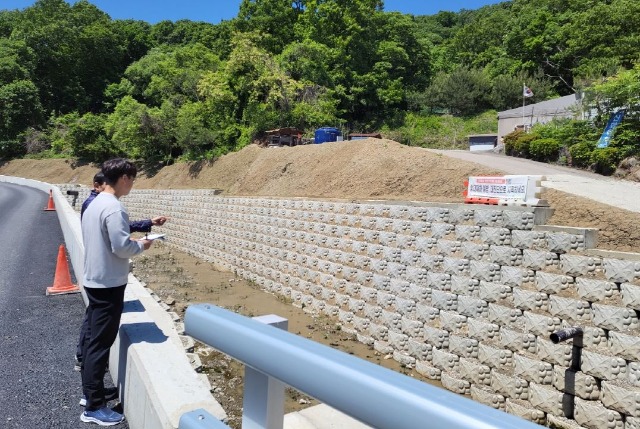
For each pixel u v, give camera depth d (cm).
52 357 495
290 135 2792
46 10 7162
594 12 3928
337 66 4512
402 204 1009
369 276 1091
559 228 727
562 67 4469
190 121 3147
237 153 2622
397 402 106
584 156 1666
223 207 1869
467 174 1229
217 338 186
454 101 4512
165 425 238
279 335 155
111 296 354
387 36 5397
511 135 2192
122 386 371
